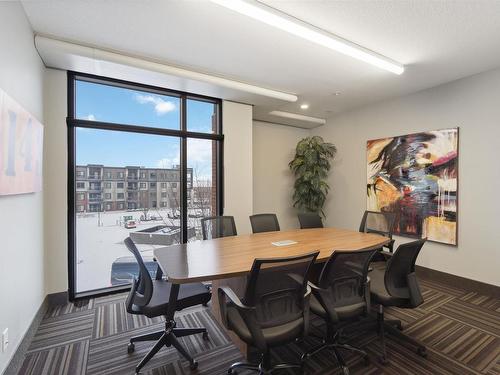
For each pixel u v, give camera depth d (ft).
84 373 6.13
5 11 5.82
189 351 6.95
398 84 11.73
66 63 9.12
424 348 6.70
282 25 7.07
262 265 4.68
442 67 10.02
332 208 17.15
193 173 12.95
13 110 5.78
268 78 11.16
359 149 15.43
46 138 9.30
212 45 8.59
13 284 6.12
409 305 6.53
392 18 7.16
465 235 10.91
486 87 10.33
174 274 5.76
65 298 9.57
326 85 11.93
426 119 12.27
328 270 5.67
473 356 6.68
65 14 7.05
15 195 6.26
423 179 12.30
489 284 10.20
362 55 8.68
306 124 18.19
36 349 6.98
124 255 11.28
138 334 7.68
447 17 7.09
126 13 7.02
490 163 10.22
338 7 6.77
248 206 13.94
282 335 4.91
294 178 18.78
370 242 8.93
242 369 6.32
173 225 12.49
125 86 11.02
